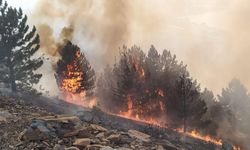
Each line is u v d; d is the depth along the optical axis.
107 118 30.25
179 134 35.69
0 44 36.56
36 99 34.00
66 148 11.80
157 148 14.92
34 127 12.63
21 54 37.44
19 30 37.06
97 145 12.28
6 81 37.59
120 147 13.22
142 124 36.06
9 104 17.59
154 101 48.19
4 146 11.55
